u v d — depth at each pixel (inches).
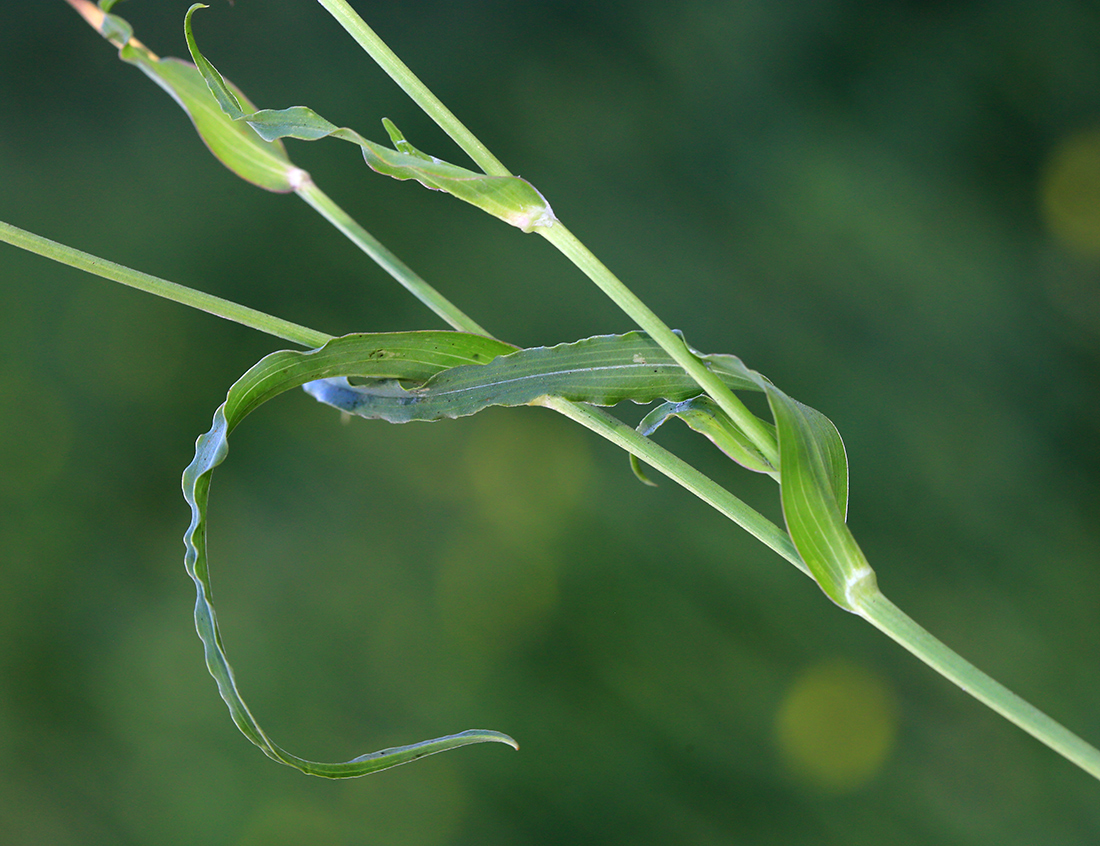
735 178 83.7
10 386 78.2
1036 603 70.3
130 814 70.3
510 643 71.2
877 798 66.2
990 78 81.8
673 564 71.3
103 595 75.3
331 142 84.6
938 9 83.2
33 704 71.7
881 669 68.9
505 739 26.1
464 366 26.3
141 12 88.3
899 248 79.4
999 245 79.5
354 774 26.0
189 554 25.8
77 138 86.4
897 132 82.7
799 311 79.6
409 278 27.1
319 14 89.0
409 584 73.3
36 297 81.4
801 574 70.3
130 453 78.6
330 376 26.2
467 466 75.4
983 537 72.8
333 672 71.4
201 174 84.7
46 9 86.7
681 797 67.1
